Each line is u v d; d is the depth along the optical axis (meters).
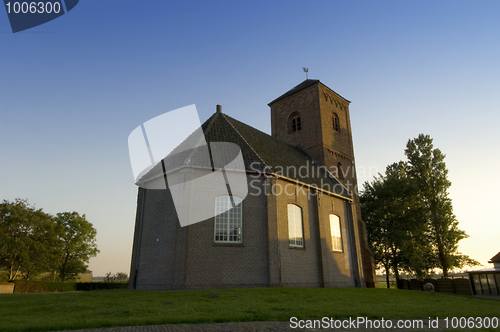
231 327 8.73
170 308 11.10
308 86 35.16
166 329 8.32
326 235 25.05
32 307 11.34
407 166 46.72
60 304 11.87
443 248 40.97
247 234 19.94
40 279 53.66
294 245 22.06
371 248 38.03
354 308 12.61
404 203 38.84
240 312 10.59
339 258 25.84
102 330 8.15
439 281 34.84
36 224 45.16
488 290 29.67
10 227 43.06
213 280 18.47
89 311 10.55
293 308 11.70
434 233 41.81
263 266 19.67
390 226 37.50
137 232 22.38
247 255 19.56
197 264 18.42
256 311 10.81
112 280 43.94
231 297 13.95
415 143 47.03
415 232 37.28
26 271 43.69
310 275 22.36
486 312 13.77
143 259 21.34
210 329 8.44
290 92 36.84
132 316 9.82
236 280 18.88
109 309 10.86
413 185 38.78
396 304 14.81
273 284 19.36
